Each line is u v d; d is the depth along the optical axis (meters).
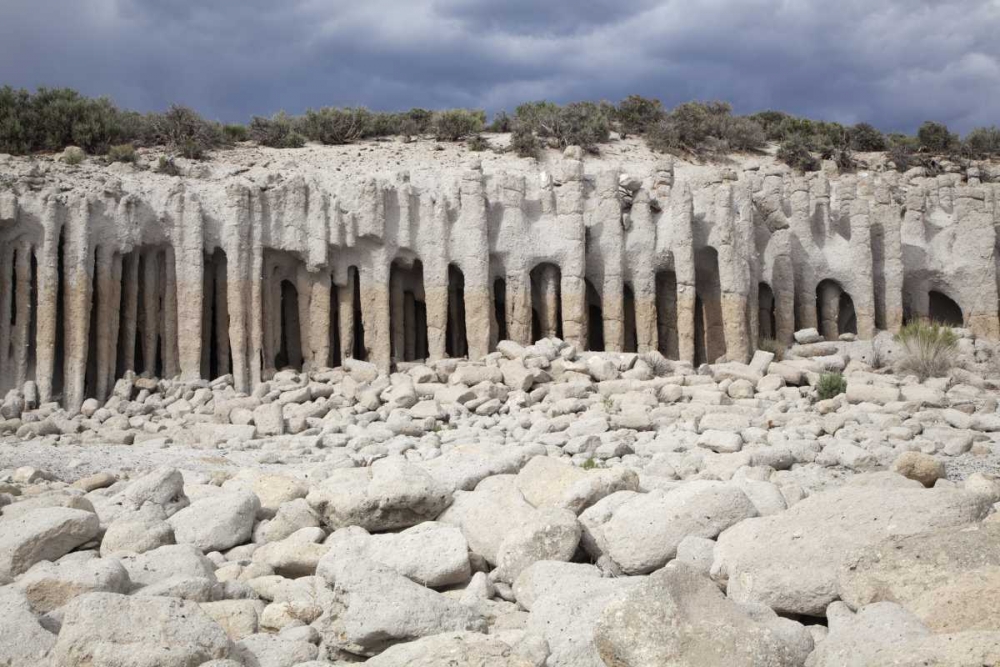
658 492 9.31
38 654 6.41
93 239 25.89
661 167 31.69
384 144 38.94
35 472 14.05
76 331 25.17
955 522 7.50
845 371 27.28
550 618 6.93
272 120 38.78
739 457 13.41
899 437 16.38
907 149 48.78
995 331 33.25
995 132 50.47
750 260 30.50
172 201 27.11
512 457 12.88
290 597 8.32
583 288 29.25
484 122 44.31
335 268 28.59
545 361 25.02
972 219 34.16
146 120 35.81
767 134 49.47
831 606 6.84
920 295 34.16
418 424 20.06
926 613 5.96
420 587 7.43
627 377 24.59
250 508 10.68
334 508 10.04
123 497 11.22
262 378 27.09
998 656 4.86
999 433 17.42
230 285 26.88
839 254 32.72
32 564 8.94
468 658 6.03
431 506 9.95
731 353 29.05
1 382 25.19
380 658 6.25
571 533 8.36
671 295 31.75
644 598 6.04
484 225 28.89
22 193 25.97
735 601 6.81
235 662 6.07
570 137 39.97
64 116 33.81
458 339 30.58
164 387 25.73
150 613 6.52
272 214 27.84
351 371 26.36
